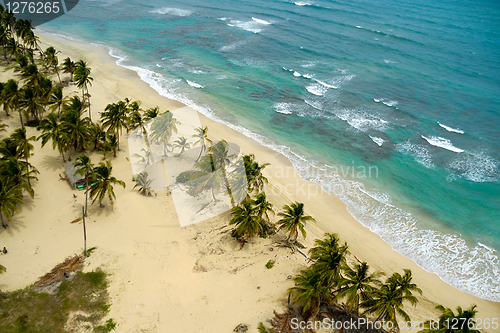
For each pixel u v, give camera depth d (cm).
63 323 2378
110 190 3203
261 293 2733
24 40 6700
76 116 3897
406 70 7775
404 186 4328
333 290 2712
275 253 3155
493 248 3522
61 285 2645
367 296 2409
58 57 7112
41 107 4772
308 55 8406
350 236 3525
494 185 4397
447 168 4688
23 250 2919
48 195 3519
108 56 7669
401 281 2416
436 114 6025
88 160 3344
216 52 8356
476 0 16388
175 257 2981
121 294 2623
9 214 2947
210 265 2950
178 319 2478
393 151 4997
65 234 3103
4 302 2475
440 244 3534
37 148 4216
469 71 7875
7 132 4428
